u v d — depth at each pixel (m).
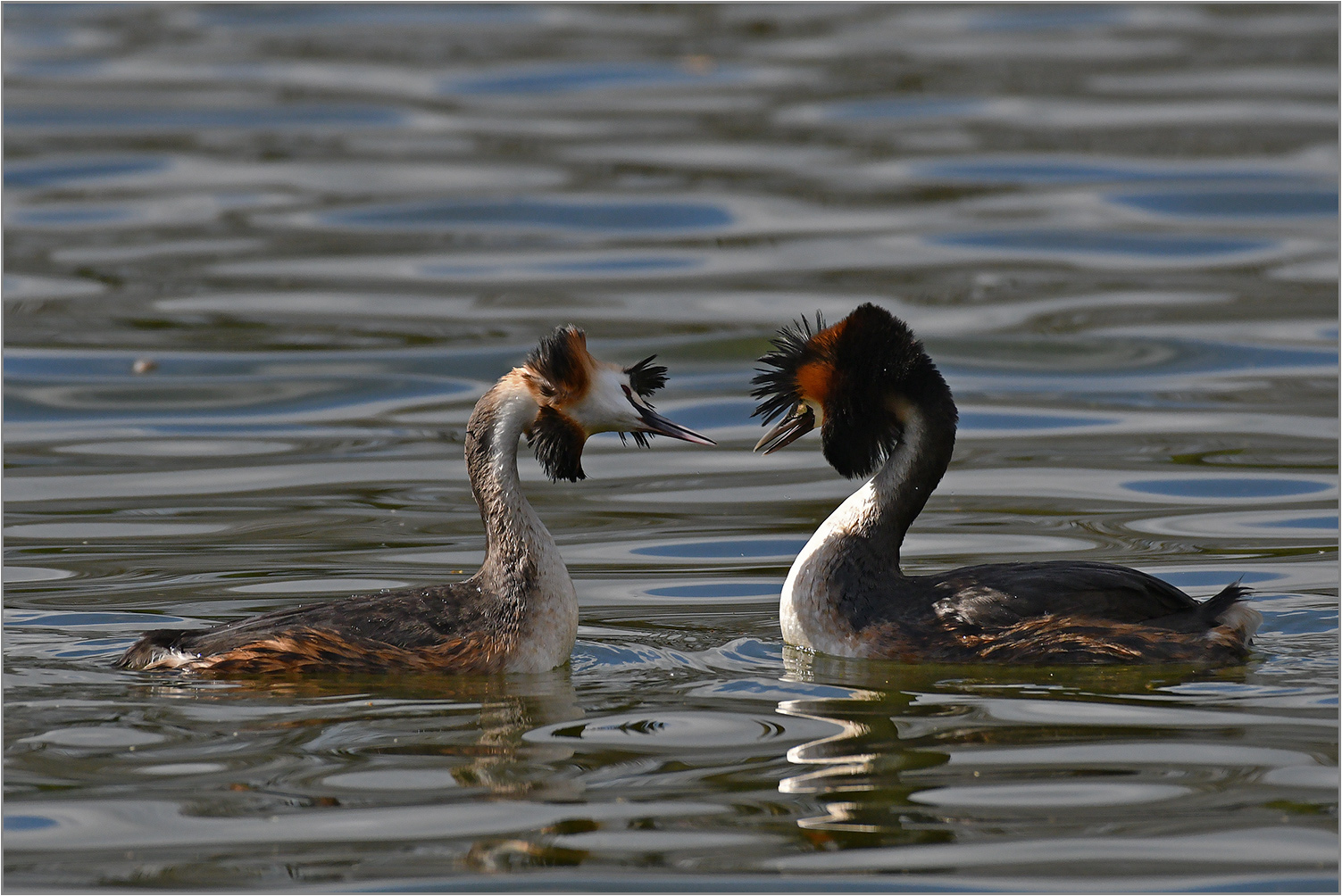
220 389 19.47
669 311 22.20
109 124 31.75
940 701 10.18
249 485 16.12
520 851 7.92
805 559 11.73
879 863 7.80
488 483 11.16
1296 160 28.64
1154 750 9.17
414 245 25.45
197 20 40.81
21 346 20.72
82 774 8.84
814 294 22.81
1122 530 14.57
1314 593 12.59
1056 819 8.26
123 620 11.92
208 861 7.81
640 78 35.03
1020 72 34.94
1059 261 24.30
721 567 13.81
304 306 22.47
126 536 14.40
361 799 8.55
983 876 7.68
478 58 36.81
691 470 17.14
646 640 11.77
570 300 22.73
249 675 10.41
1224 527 14.61
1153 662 10.73
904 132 31.05
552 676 10.75
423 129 31.62
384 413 18.78
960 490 15.98
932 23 39.97
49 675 10.52
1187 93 33.03
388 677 10.54
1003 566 11.64
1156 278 23.48
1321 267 23.72
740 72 35.41
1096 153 29.41
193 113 32.47
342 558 13.78
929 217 26.45
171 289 23.12
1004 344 20.89
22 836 8.09
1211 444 17.30
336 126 31.88
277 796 8.55
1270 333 21.08
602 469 17.30
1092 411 18.62
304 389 19.50
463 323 21.73
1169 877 7.64
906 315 22.03
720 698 10.28
